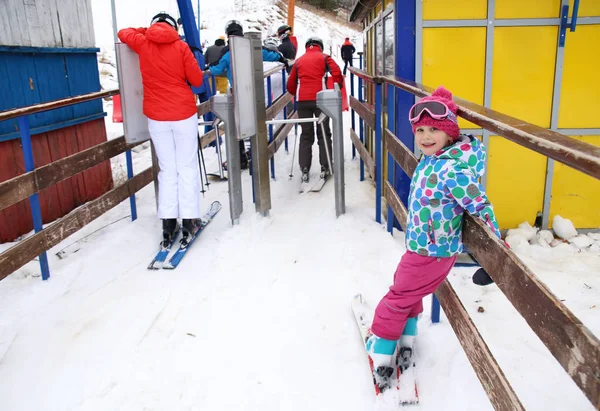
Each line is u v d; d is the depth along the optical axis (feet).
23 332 10.38
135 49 13.30
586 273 12.32
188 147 13.70
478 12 13.76
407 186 14.64
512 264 5.65
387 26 15.85
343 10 101.14
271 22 74.79
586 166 4.21
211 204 17.40
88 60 18.25
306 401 8.23
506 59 14.01
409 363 8.54
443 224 7.31
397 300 7.95
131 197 16.19
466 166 6.97
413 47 14.03
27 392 8.70
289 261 13.01
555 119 14.29
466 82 14.19
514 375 8.54
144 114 14.10
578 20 13.67
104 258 13.65
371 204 17.15
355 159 24.02
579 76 14.02
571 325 4.43
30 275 12.94
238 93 13.82
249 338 9.95
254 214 16.06
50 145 16.24
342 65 64.64
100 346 9.88
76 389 8.73
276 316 10.63
